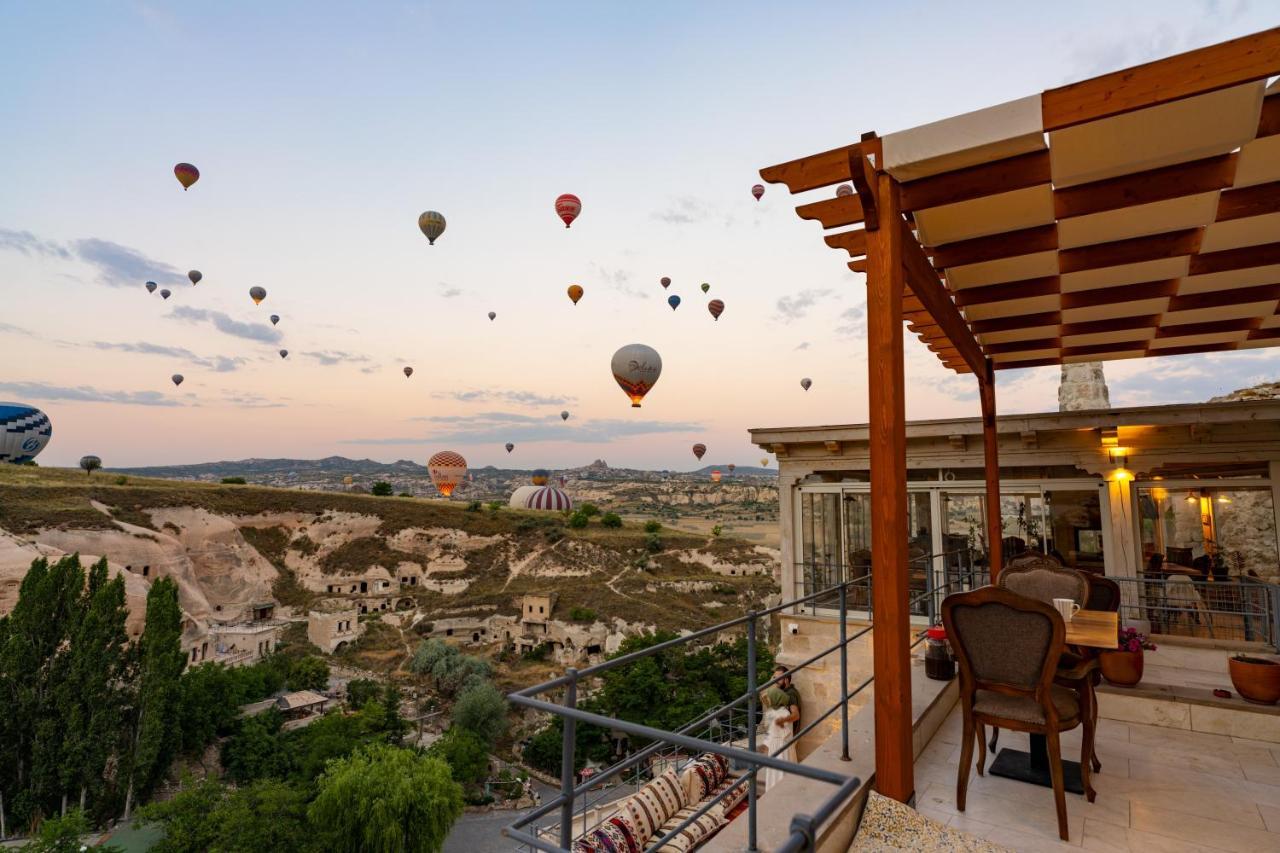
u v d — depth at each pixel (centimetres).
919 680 460
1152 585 798
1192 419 771
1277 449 752
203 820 2627
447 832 2792
